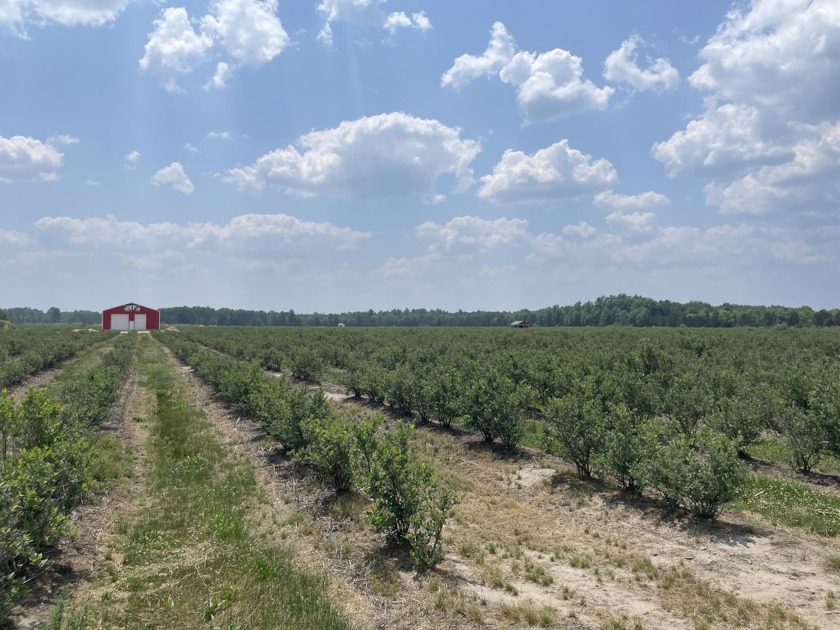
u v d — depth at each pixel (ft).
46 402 31.50
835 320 311.27
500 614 22.33
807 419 42.70
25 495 23.32
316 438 40.24
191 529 30.27
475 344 141.69
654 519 32.68
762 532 30.25
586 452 40.88
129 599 22.56
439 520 27.53
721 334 162.91
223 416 67.05
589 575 26.17
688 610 22.43
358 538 30.50
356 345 150.61
